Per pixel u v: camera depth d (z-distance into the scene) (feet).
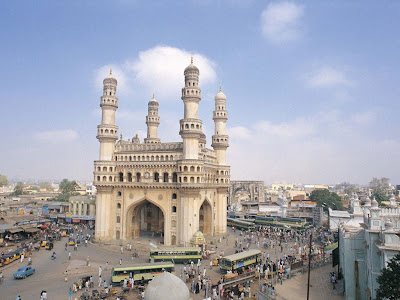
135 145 227.40
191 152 202.59
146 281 134.62
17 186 508.94
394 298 74.59
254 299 115.65
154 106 297.33
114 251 195.21
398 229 94.94
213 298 116.16
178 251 165.78
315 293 112.27
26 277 143.33
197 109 209.46
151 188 214.07
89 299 115.85
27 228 224.12
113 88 231.91
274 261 165.17
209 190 233.55
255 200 402.72
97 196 224.33
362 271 104.68
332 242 208.95
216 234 244.22
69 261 170.71
